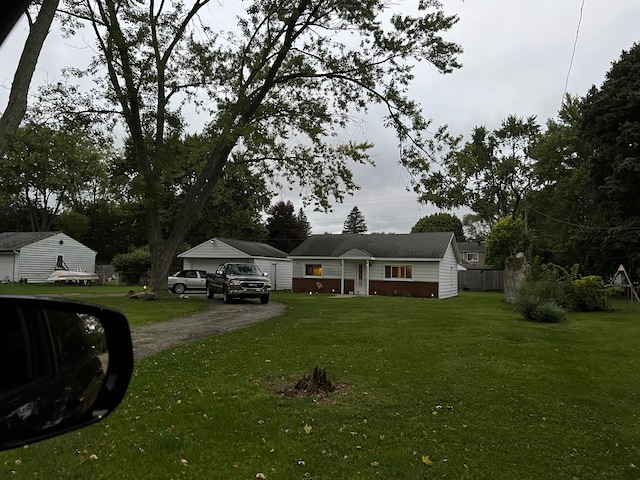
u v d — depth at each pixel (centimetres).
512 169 4588
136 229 4716
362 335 1045
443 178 1647
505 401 572
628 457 421
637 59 2767
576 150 3794
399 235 3212
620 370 748
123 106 1806
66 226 4516
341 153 1862
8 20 163
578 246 3077
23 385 150
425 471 383
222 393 583
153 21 1703
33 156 4191
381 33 1630
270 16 1705
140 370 699
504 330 1166
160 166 1834
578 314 1772
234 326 1237
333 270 3141
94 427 462
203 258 3428
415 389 612
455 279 3200
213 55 1723
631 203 2688
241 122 1586
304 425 477
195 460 394
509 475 380
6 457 392
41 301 160
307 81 1886
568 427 491
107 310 180
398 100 1702
